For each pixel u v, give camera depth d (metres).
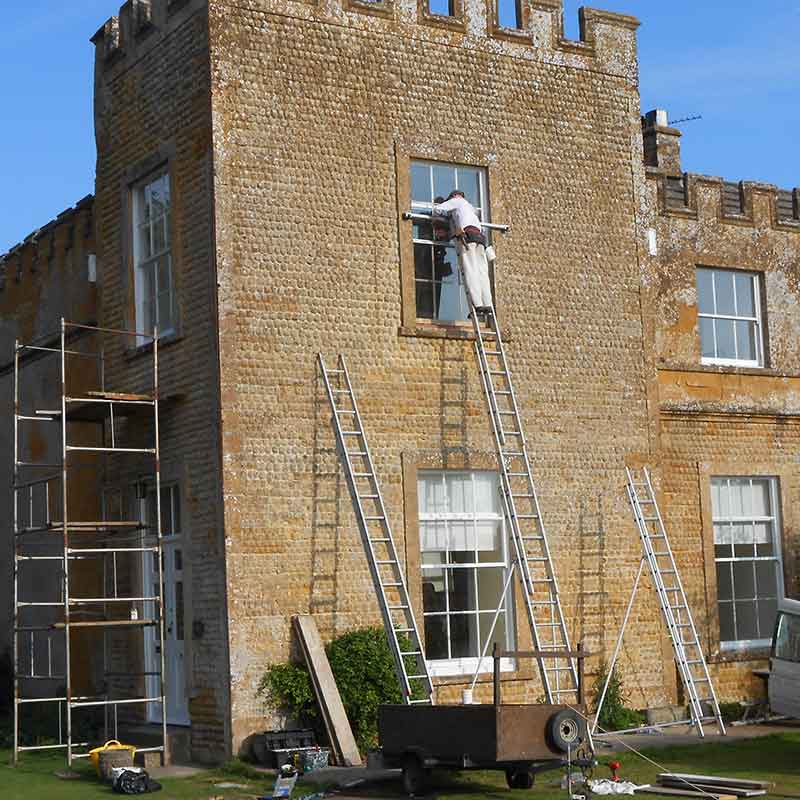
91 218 19.41
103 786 14.19
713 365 20.00
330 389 16.25
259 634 15.69
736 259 20.64
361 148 17.14
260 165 16.47
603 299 18.69
